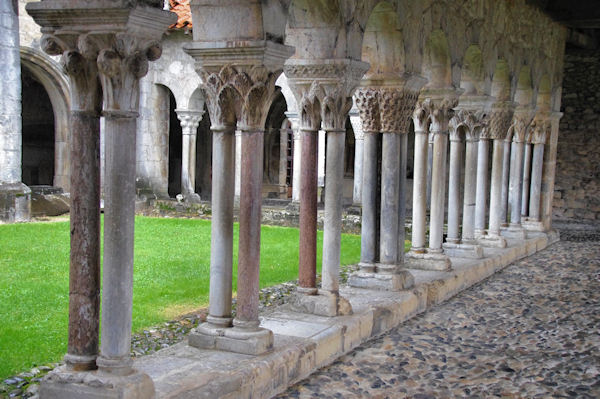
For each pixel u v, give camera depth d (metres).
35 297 7.11
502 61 10.89
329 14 6.10
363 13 6.56
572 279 9.89
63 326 6.09
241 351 5.05
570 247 13.51
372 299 7.07
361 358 5.88
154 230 13.13
